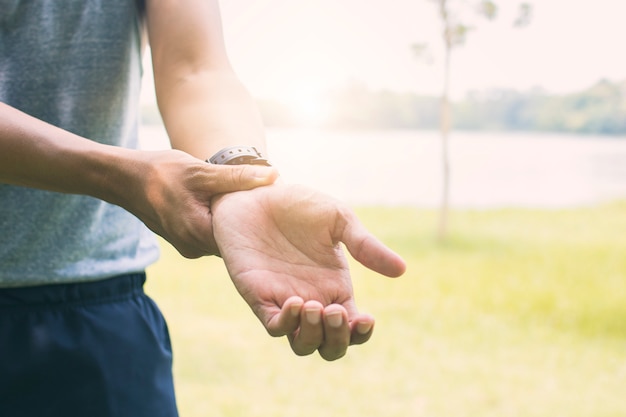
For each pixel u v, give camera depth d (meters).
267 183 0.76
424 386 3.81
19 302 0.96
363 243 0.69
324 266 0.73
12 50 0.98
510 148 18.22
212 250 0.77
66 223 0.97
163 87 0.99
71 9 0.98
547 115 20.05
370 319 0.65
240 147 0.84
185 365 4.05
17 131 0.77
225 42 1.06
